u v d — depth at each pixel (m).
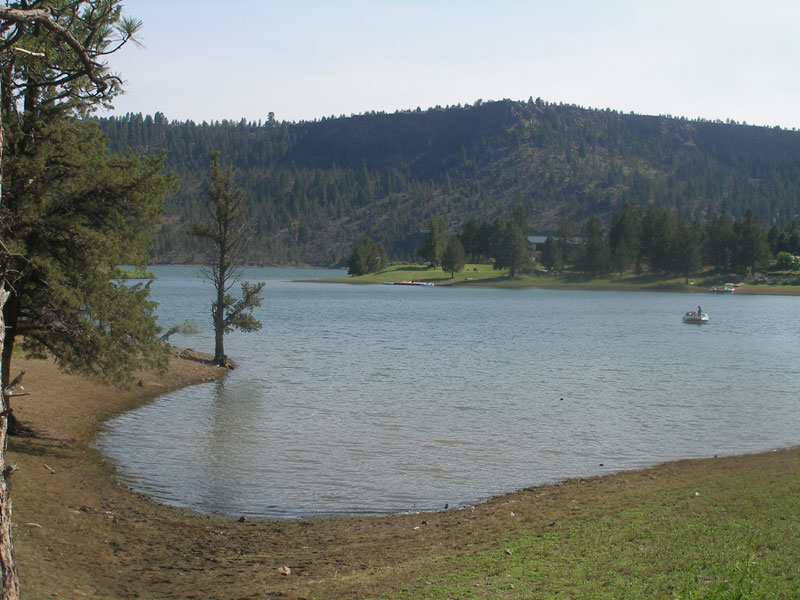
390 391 35.56
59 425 25.09
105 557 13.57
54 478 18.56
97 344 20.89
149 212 21.45
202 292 141.38
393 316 91.88
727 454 23.34
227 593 11.90
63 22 13.02
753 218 178.25
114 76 10.72
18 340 36.56
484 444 24.47
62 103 19.05
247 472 20.72
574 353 53.97
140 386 34.31
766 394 35.75
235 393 34.59
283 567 13.29
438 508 17.66
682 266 175.25
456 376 41.09
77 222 20.05
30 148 19.16
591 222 198.25
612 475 20.30
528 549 13.13
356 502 18.09
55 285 19.41
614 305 121.81
